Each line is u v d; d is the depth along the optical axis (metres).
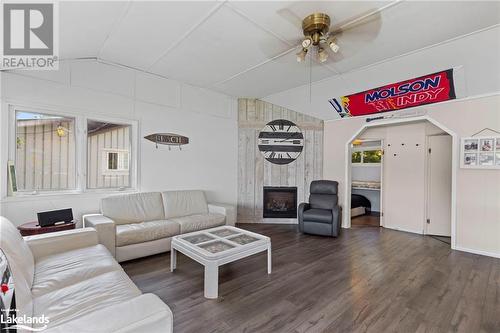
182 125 4.43
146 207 3.63
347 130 4.97
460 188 3.61
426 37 2.61
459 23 2.36
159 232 3.19
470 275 2.71
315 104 4.84
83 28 2.40
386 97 4.01
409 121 4.21
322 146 5.34
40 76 3.05
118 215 3.33
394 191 4.86
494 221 3.35
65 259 2.00
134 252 2.97
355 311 2.01
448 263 3.06
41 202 3.05
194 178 4.62
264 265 2.95
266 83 4.25
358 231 4.65
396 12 2.21
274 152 5.22
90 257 2.05
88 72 3.41
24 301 1.23
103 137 3.63
